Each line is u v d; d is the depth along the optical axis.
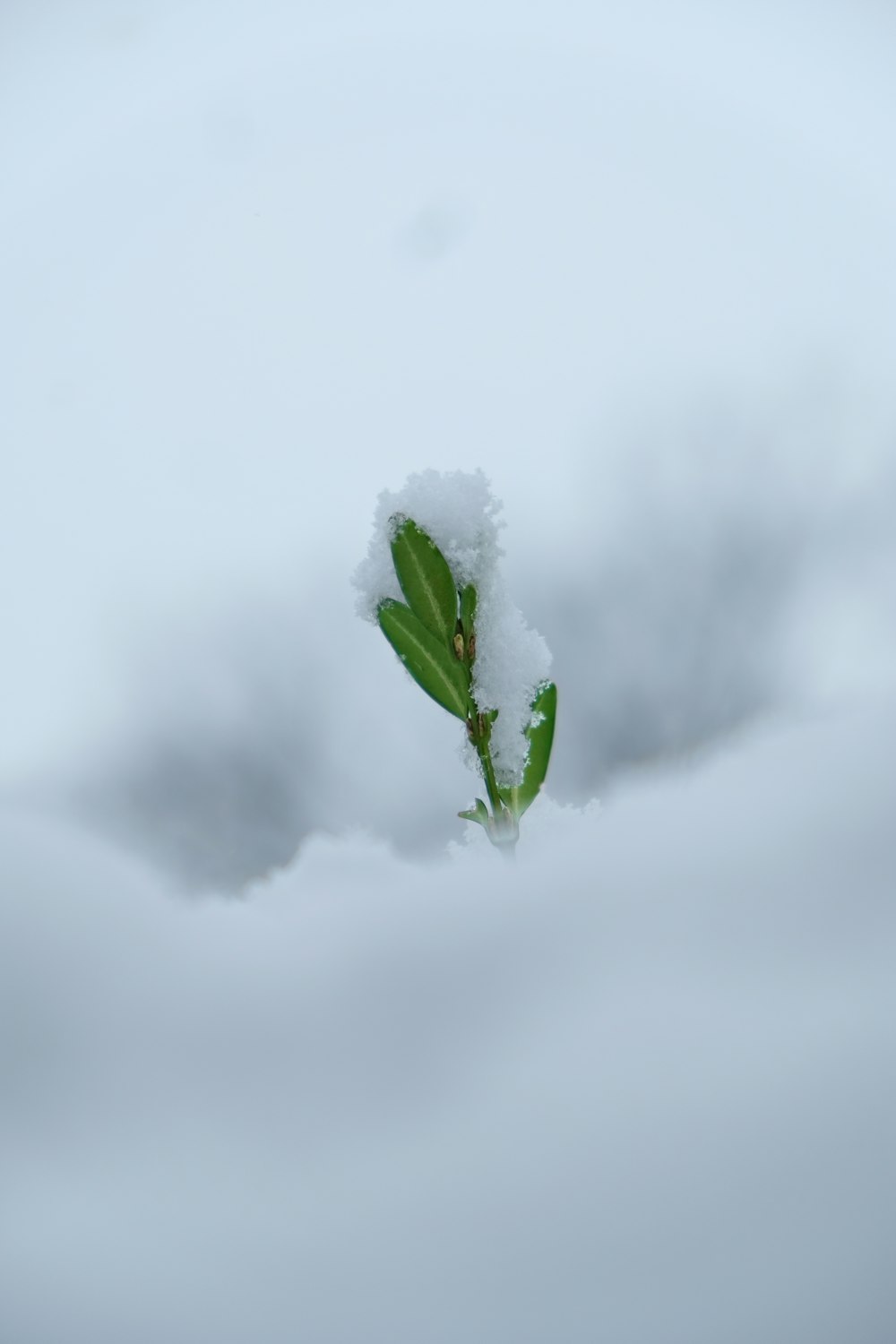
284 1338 0.29
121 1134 0.32
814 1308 0.29
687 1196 0.30
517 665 0.36
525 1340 0.29
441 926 0.34
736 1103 0.31
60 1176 0.31
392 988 0.33
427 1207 0.31
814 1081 0.31
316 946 0.35
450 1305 0.30
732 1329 0.29
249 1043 0.33
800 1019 0.32
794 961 0.33
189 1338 0.30
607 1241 0.30
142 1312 0.30
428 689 0.35
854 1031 0.32
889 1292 0.29
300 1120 0.32
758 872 0.34
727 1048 0.32
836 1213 0.30
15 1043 0.33
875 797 0.35
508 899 0.35
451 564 0.35
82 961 0.35
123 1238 0.31
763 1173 0.30
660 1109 0.31
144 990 0.34
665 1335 0.29
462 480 0.35
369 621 0.36
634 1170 0.31
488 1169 0.31
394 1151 0.31
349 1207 0.31
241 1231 0.31
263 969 0.34
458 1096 0.31
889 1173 0.30
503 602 0.36
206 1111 0.32
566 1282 0.30
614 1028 0.32
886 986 0.32
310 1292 0.30
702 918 0.34
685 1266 0.30
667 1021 0.32
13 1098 0.33
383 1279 0.30
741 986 0.32
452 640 0.35
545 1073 0.32
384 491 0.35
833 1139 0.31
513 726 0.36
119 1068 0.33
